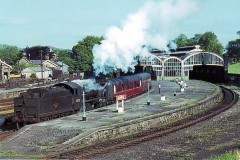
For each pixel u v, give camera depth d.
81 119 42.97
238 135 36.06
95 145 32.69
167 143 33.25
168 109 51.19
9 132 38.44
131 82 64.94
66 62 153.62
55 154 28.94
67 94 46.34
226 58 111.69
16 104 42.31
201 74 124.56
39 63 151.75
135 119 42.75
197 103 57.50
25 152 30.14
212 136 36.00
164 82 100.12
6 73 115.88
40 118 41.66
